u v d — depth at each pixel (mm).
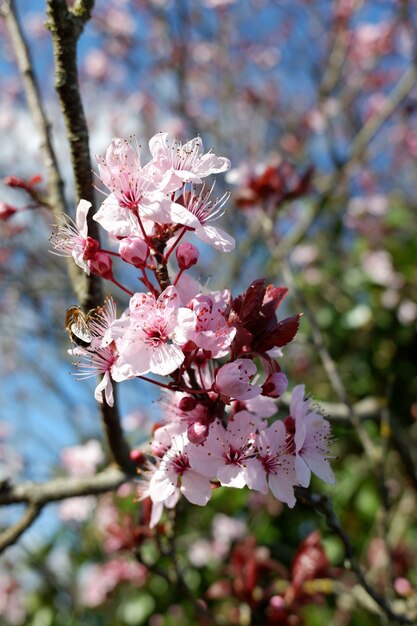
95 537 5168
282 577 3020
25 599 5223
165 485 1465
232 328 1365
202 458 1408
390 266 5383
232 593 2635
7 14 2602
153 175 1429
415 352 5137
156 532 2205
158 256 1497
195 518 4711
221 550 4383
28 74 2469
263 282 1406
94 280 1992
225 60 6047
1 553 2176
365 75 6004
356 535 4418
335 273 5656
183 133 5746
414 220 6375
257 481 1368
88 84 6922
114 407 2104
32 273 5266
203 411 1459
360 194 7129
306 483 1401
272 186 3301
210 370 1560
